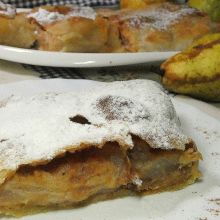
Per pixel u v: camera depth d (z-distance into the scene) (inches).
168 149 11.4
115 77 17.2
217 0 19.8
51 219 10.9
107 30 17.6
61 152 10.6
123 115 11.5
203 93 15.4
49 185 11.0
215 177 11.9
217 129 13.6
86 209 11.1
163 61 17.1
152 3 20.7
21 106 12.1
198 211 10.8
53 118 11.4
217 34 15.8
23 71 17.1
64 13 17.8
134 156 11.5
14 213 10.9
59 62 16.5
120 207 11.1
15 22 17.2
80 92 12.8
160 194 11.5
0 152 10.7
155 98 12.4
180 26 18.1
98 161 11.2
